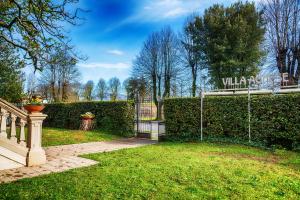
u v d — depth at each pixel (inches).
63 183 222.5
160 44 1472.7
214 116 511.5
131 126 628.7
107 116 669.3
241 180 235.1
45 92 1364.4
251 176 247.9
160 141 548.4
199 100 535.5
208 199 191.3
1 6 357.7
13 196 189.6
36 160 296.5
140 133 622.5
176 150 400.8
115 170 266.8
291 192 207.6
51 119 860.0
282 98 428.8
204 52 1354.6
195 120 538.3
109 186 215.5
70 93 1425.9
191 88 1421.0
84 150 407.5
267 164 303.9
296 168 286.4
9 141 283.1
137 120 634.8
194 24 1392.7
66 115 788.6
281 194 203.0
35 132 300.7
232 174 254.1
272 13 1091.9
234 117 485.7
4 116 288.7
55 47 368.8
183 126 554.9
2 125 287.0
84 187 212.5
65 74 1375.5
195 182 228.7
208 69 1346.0
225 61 1245.7
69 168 279.9
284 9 1047.0
